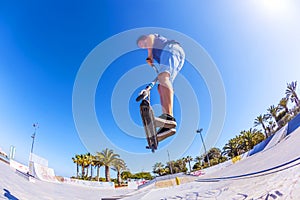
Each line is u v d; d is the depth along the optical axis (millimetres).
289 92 23609
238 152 44000
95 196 17984
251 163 12242
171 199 7398
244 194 4785
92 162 36750
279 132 21750
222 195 5504
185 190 8531
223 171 13938
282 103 28484
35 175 23031
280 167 6297
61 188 19250
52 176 26500
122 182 28781
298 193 3244
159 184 16141
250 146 42625
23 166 22656
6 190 8992
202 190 7277
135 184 28688
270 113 32125
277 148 14141
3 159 20188
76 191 19734
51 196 13312
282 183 4191
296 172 4379
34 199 10391
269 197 3746
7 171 15969
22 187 12078
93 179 34125
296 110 23906
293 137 14227
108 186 27859
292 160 6270
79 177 33438
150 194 9719
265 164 8922
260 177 6027
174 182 15703
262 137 41531
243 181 6598
